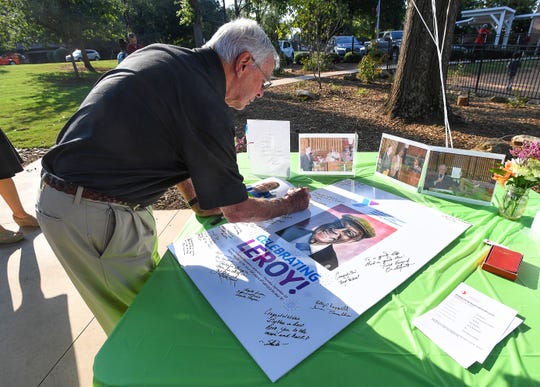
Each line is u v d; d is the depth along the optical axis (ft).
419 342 2.56
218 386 2.29
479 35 34.94
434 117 17.04
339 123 17.62
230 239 3.97
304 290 3.12
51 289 7.13
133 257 3.80
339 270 3.35
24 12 40.40
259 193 5.06
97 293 3.85
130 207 3.63
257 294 3.09
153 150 3.26
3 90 31.91
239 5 48.37
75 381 5.25
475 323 2.71
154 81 3.12
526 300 2.95
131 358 2.51
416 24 15.88
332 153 5.65
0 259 8.06
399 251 3.60
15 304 6.77
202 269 3.47
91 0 42.63
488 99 23.67
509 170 4.11
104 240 3.51
